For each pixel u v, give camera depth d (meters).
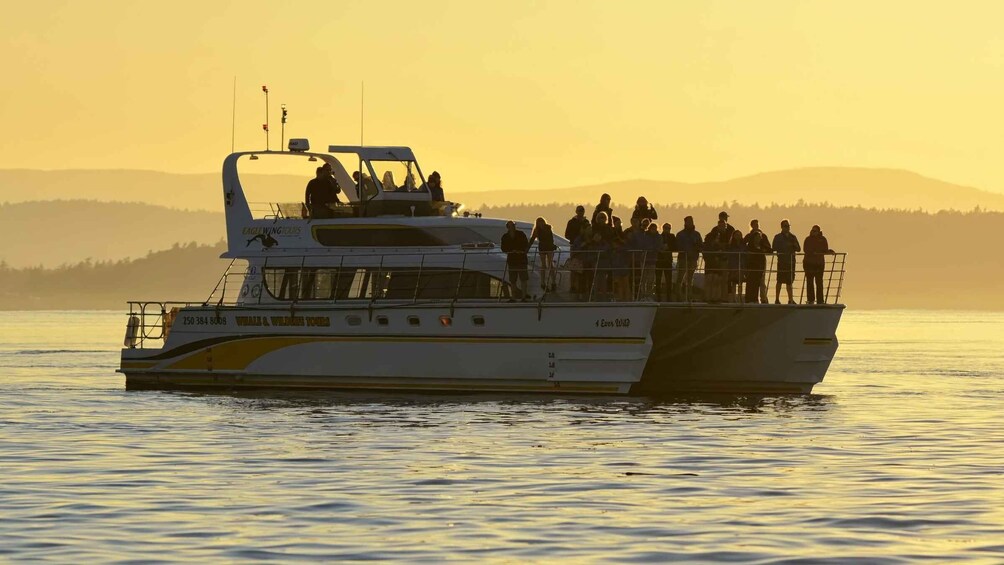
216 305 132.50
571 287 120.56
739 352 126.81
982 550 61.09
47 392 138.25
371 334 124.25
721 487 77.00
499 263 122.19
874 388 148.38
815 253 125.81
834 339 127.94
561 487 76.94
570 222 122.06
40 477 80.94
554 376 117.88
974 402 128.62
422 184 135.75
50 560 59.28
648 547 61.66
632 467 84.25
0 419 111.94
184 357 134.25
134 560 59.28
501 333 119.19
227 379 132.12
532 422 105.44
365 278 127.12
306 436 98.81
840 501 72.62
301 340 127.62
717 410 115.44
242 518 67.88
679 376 131.62
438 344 121.62
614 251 118.56
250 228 134.00
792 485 77.75
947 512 69.44
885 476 81.19
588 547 61.66
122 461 87.56
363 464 85.44
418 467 84.12
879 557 59.75
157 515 68.69
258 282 132.25
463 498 73.31
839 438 98.56
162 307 139.62
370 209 133.12
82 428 105.44
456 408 114.06
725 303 118.56
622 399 118.25
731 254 122.88
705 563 58.81
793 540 63.03
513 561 59.19
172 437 99.50
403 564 58.66
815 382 128.88
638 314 114.81
